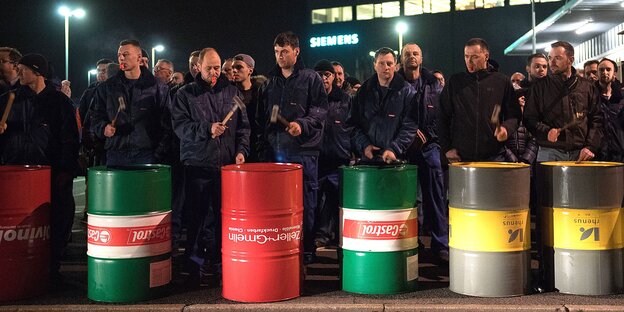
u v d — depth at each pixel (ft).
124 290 16.61
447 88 19.85
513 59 148.66
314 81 20.36
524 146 23.72
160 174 16.99
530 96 20.58
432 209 21.01
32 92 19.63
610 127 23.03
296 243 16.98
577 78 20.27
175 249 22.72
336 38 172.14
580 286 16.76
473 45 19.34
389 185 17.02
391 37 164.66
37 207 17.30
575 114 19.90
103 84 20.51
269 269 16.52
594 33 81.66
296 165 17.58
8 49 22.91
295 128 18.83
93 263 16.83
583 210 16.67
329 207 24.48
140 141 20.24
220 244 19.45
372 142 20.51
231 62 24.99
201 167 19.04
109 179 16.52
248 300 16.57
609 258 16.72
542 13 146.72
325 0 173.06
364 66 168.45
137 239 16.65
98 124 20.07
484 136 19.22
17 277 16.96
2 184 16.74
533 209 27.22
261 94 20.84
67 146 19.54
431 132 21.63
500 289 16.61
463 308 15.75
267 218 16.49
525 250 16.87
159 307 16.22
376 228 17.07
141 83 20.43
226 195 16.88
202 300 16.89
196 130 18.81
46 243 17.65
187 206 19.25
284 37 20.02
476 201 16.67
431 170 21.12
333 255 22.80
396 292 17.19
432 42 158.30
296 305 16.22
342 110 24.36
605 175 16.62
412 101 20.08
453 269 17.30
